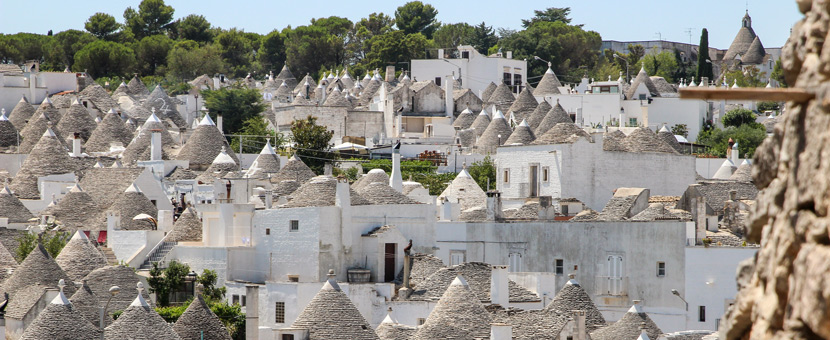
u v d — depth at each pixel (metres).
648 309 167.50
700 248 165.50
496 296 153.25
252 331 155.00
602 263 171.50
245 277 176.88
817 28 30.42
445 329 135.88
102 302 166.38
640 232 169.12
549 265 174.88
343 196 170.50
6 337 156.25
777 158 31.44
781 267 30.78
